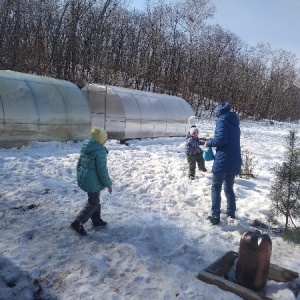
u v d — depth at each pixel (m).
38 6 30.55
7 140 9.49
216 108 5.38
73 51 26.83
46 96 10.71
